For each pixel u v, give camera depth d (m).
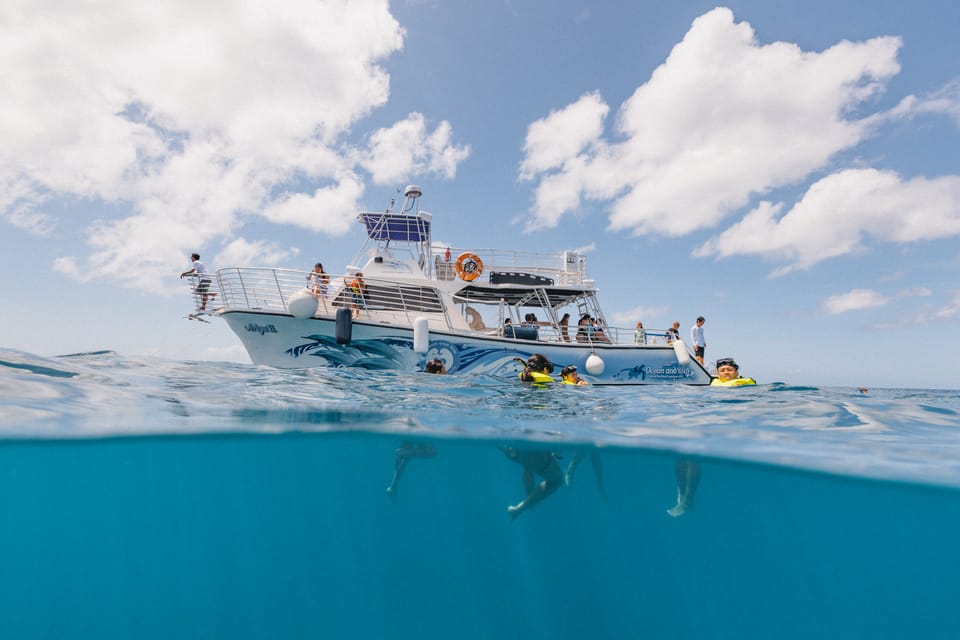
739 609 14.47
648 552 12.55
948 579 9.20
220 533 14.70
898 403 7.13
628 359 12.99
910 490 5.10
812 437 5.05
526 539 13.77
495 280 13.68
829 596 11.54
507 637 18.14
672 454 5.43
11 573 14.09
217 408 5.40
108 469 6.91
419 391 7.24
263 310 10.74
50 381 5.30
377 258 13.11
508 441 5.61
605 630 16.92
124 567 15.34
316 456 7.18
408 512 12.38
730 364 8.93
